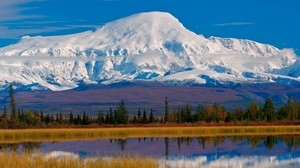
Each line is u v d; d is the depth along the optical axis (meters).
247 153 118.12
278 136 181.25
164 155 113.50
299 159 105.69
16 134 192.12
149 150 126.12
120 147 136.25
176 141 158.62
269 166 94.38
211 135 190.88
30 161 71.12
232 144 144.88
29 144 147.50
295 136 181.12
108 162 73.38
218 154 116.19
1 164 67.69
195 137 179.12
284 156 111.19
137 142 155.25
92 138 176.38
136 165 72.12
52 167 71.19
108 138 175.88
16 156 71.88
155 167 74.25
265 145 140.50
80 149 129.50
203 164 96.25
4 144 147.50
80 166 71.75
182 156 111.31
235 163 98.75
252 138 170.88
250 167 93.12
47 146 139.62
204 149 129.00
